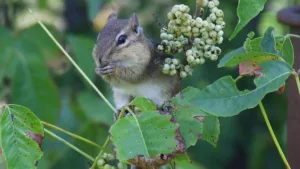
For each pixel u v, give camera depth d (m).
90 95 1.92
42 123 1.63
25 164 1.62
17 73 1.85
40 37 1.88
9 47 1.86
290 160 1.81
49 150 1.93
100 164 1.65
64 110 1.94
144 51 1.76
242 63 1.62
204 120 1.65
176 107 1.63
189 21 1.62
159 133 1.60
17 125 1.62
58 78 2.10
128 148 1.60
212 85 1.60
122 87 1.77
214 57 1.63
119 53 1.76
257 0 1.62
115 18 1.81
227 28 2.19
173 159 1.61
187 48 1.65
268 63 1.61
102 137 1.91
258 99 1.60
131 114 1.61
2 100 1.90
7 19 1.96
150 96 1.76
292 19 1.79
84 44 1.88
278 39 1.65
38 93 1.86
